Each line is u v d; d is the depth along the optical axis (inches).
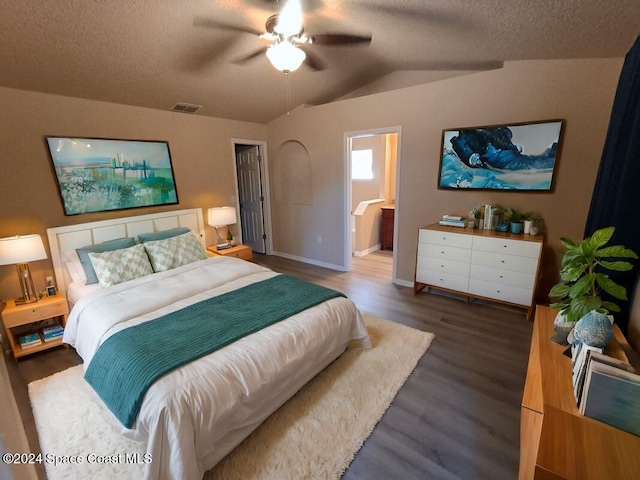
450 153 134.4
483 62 123.6
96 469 61.6
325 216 187.2
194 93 138.2
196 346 67.9
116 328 78.6
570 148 110.3
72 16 79.6
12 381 90.4
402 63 136.3
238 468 61.0
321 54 122.3
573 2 70.7
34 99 111.8
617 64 99.0
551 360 56.3
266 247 224.1
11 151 108.9
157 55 105.2
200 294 99.8
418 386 84.6
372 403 77.8
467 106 127.6
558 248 118.1
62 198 120.7
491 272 123.7
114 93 124.0
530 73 112.7
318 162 181.0
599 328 50.1
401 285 160.7
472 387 83.8
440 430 70.2
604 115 103.4
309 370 79.7
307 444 66.4
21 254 98.3
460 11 81.7
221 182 178.5
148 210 147.9
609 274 68.5
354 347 102.1
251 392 63.2
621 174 70.7
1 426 39.9
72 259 120.3
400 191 152.4
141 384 57.6
